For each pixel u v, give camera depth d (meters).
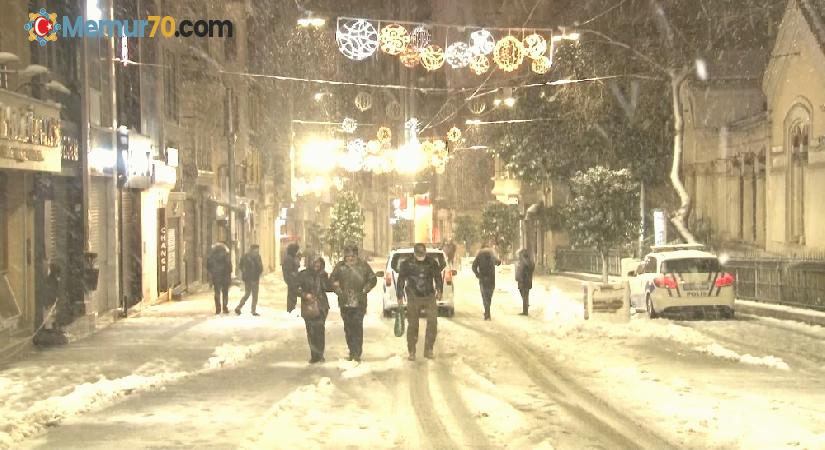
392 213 82.31
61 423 9.90
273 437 9.16
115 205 23.70
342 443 9.00
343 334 20.28
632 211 33.91
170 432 9.38
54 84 18.83
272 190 55.31
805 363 15.11
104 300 23.53
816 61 29.12
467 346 17.73
